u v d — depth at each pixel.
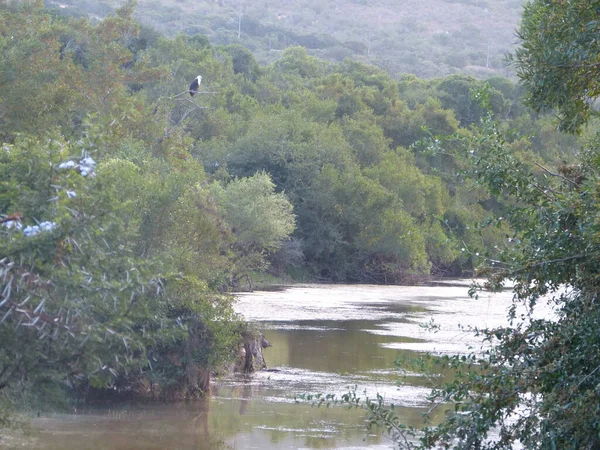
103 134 9.48
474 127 13.83
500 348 13.23
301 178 89.38
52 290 8.55
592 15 13.21
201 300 27.81
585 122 14.58
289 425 24.94
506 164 13.21
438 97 147.00
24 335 8.74
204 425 24.75
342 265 89.69
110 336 9.09
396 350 38.66
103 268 9.05
